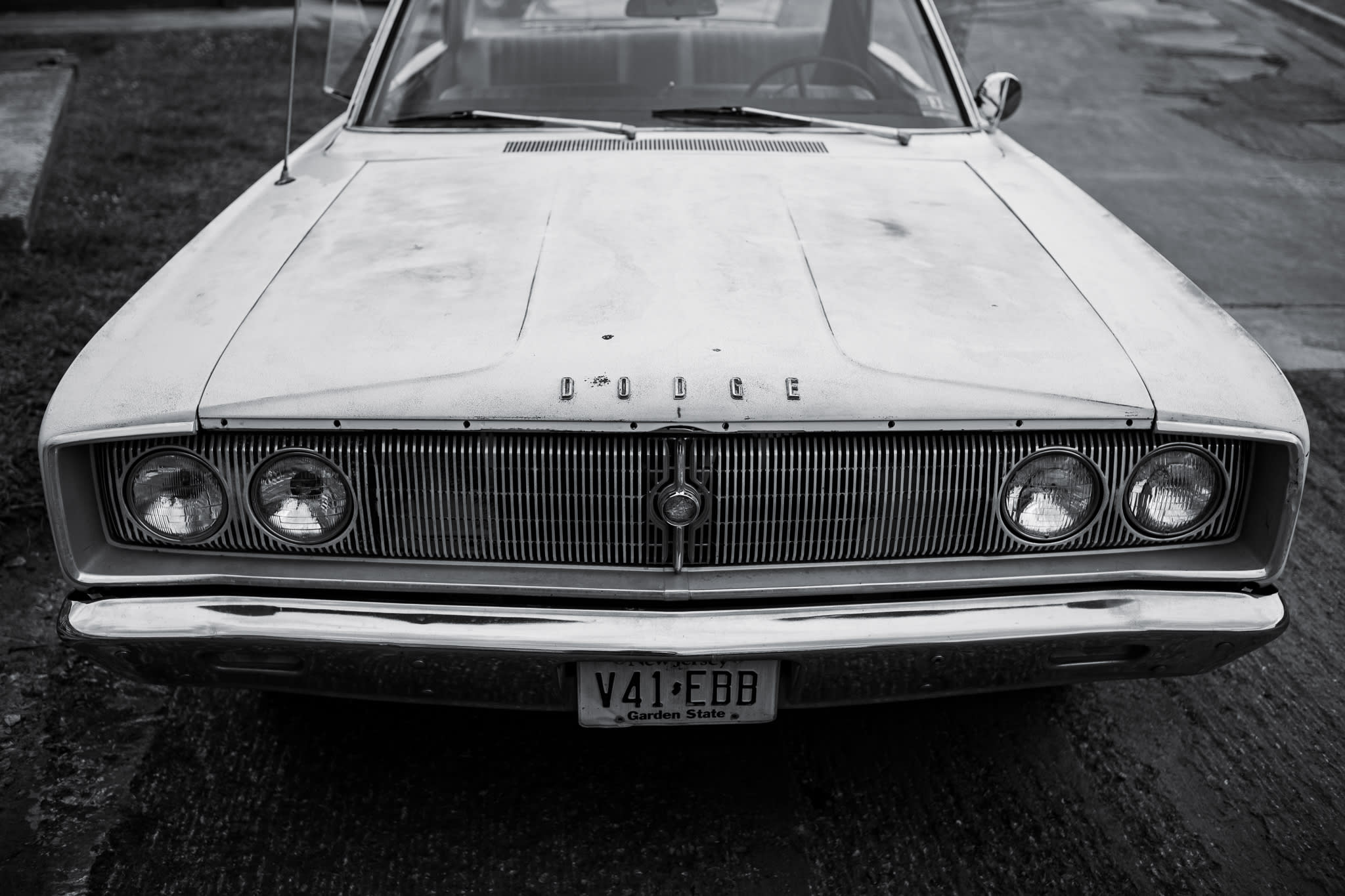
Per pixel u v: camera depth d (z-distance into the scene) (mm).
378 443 1832
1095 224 2473
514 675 1901
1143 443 1871
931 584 1887
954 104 3100
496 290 2080
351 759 2379
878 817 2246
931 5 3205
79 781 2297
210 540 1887
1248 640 1942
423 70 3076
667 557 1876
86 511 1880
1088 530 1912
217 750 2400
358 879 2084
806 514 1858
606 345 1899
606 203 2455
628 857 2141
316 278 2150
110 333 2016
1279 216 6082
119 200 5891
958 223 2426
